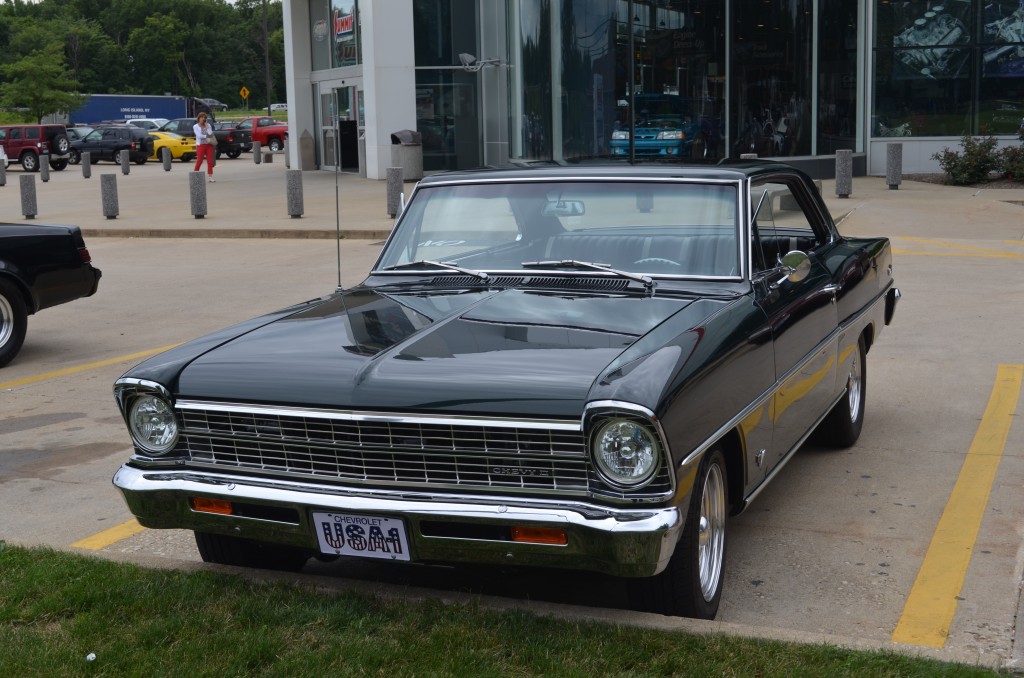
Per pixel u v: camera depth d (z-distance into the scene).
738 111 23.62
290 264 15.31
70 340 10.68
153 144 46.44
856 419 6.54
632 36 23.78
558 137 25.09
